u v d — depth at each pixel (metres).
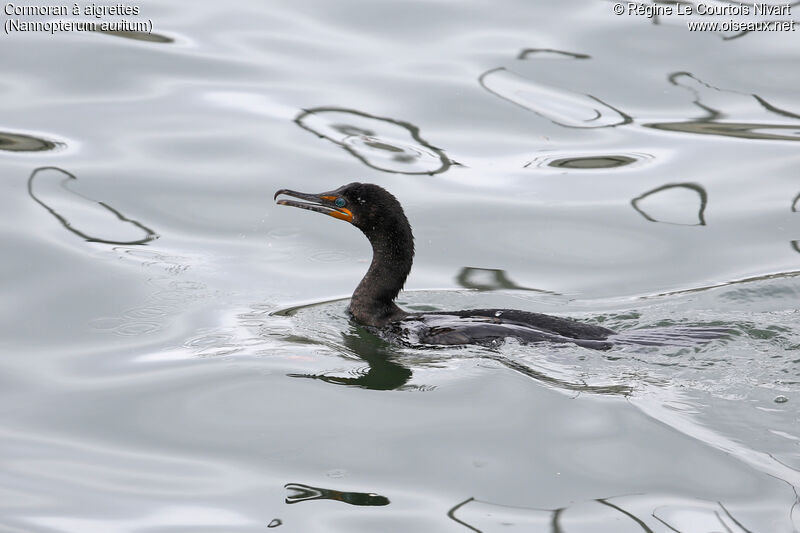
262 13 21.64
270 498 9.15
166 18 21.30
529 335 12.20
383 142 17.77
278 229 16.03
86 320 13.10
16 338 12.59
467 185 16.88
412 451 9.78
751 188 16.73
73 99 18.52
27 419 10.68
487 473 9.39
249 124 18.16
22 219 15.34
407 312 13.53
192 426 10.43
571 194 16.80
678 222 15.99
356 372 11.58
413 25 21.30
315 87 19.17
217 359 11.96
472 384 11.05
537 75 19.62
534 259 15.23
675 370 11.31
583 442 9.81
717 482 9.09
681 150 17.80
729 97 18.84
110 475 9.61
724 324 12.70
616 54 20.14
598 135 18.16
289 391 11.07
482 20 21.47
